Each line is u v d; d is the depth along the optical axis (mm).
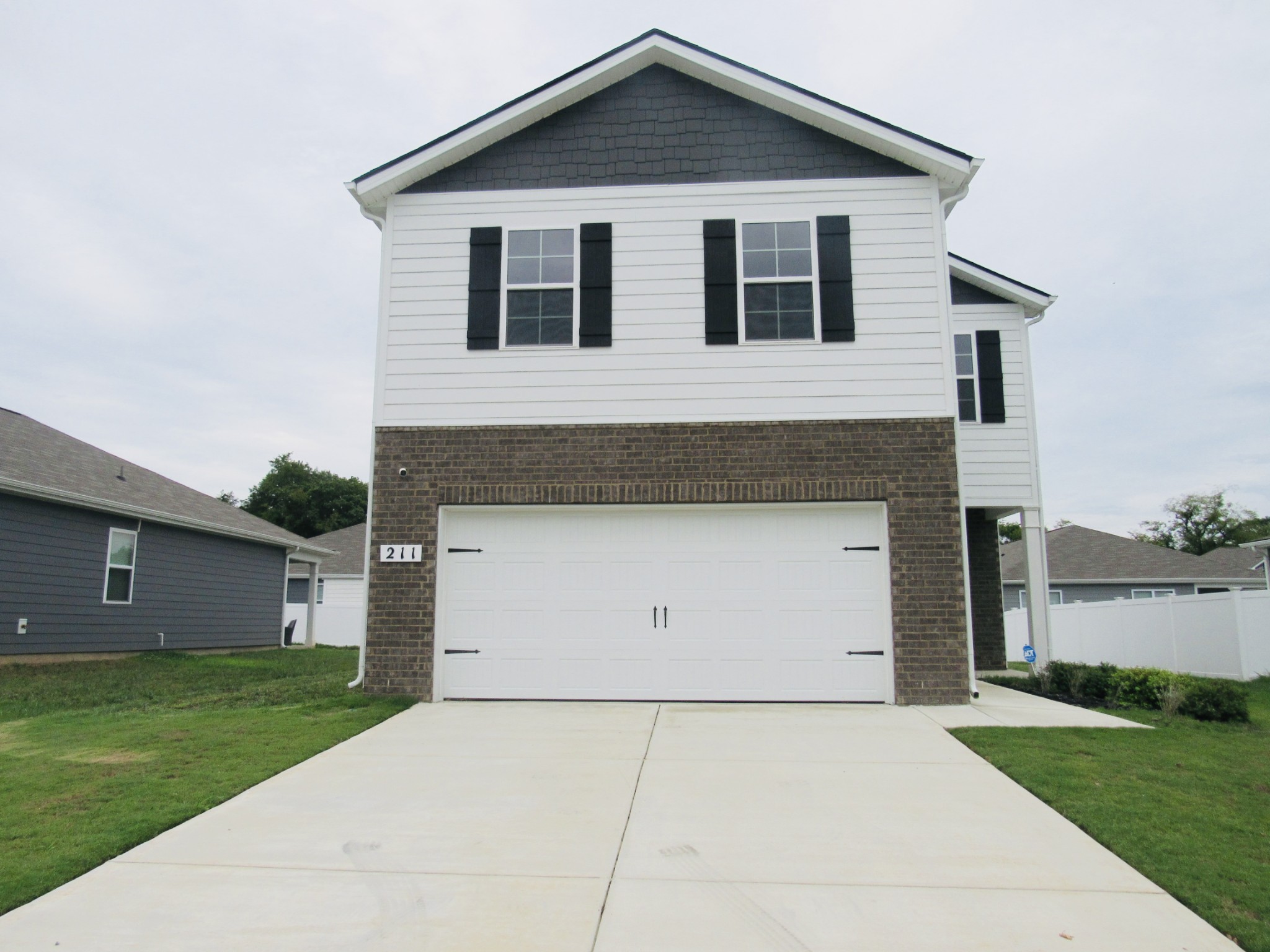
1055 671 11398
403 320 10453
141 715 9195
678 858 4734
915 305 10070
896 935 3781
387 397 10312
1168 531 60469
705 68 10469
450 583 10008
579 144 10703
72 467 17641
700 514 9930
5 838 4973
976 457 13664
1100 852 4820
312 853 4809
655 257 10398
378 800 5844
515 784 6254
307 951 3617
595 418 10094
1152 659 17172
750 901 4160
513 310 10430
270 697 10406
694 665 9711
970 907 4082
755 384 10031
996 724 8234
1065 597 30750
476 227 10609
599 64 10523
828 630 9648
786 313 10203
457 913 4012
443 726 8352
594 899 4172
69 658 15836
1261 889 4238
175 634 19188
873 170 10391
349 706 9250
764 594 9750
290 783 6266
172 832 5176
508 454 10094
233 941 3709
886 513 9695
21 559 14781
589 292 10352
